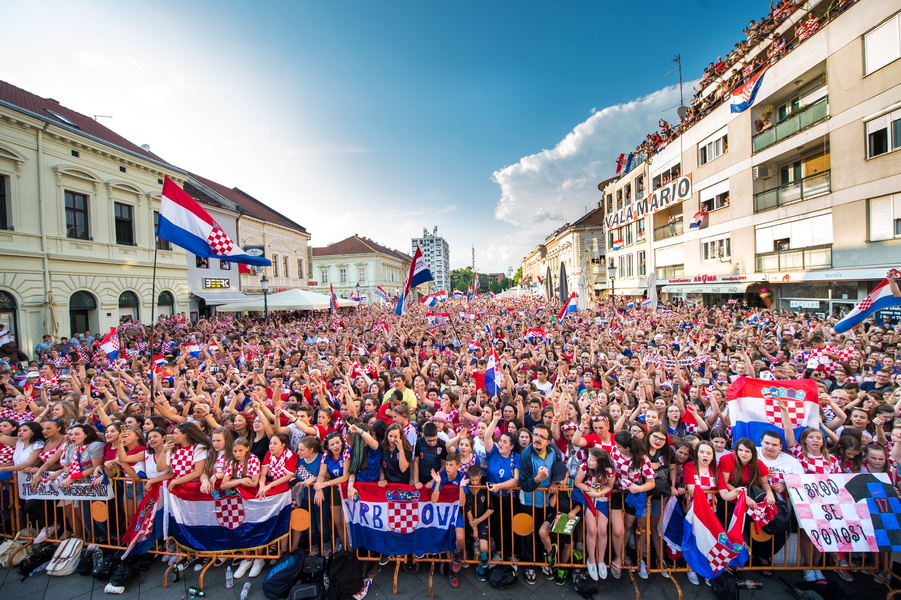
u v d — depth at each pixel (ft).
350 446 16.81
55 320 58.39
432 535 15.97
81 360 36.42
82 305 64.95
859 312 31.40
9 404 23.75
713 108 80.48
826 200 55.26
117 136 87.71
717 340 39.88
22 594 15.25
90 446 17.25
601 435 16.51
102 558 16.35
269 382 28.12
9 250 53.93
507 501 16.57
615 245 136.87
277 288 131.64
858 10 49.78
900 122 46.01
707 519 14.51
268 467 16.72
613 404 19.49
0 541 17.76
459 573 16.11
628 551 16.61
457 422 22.30
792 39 67.46
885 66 47.14
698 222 82.17
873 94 48.47
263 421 18.35
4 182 54.75
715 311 62.49
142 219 77.00
